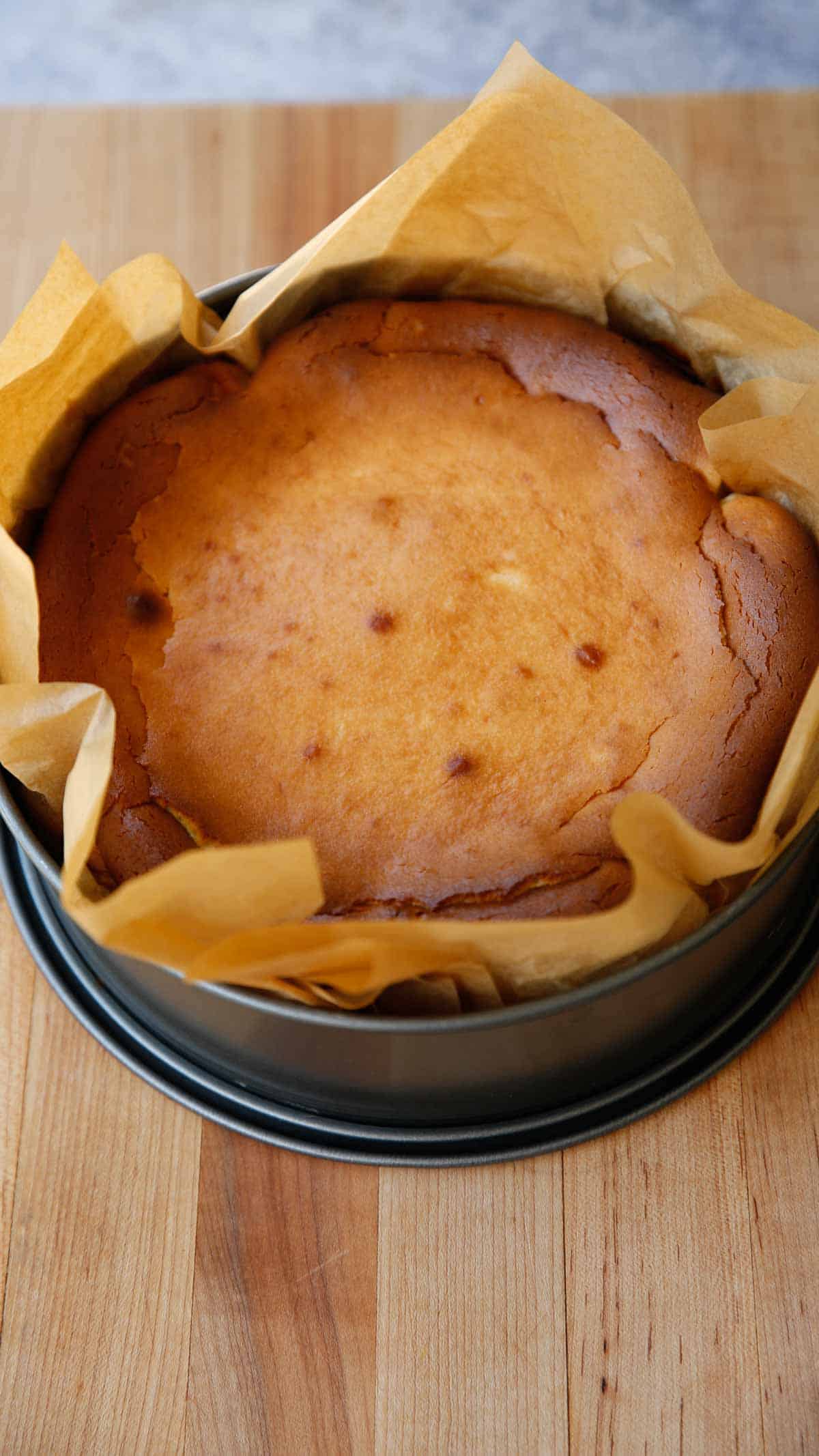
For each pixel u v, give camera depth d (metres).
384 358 0.66
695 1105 0.62
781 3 1.04
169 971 0.57
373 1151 0.62
